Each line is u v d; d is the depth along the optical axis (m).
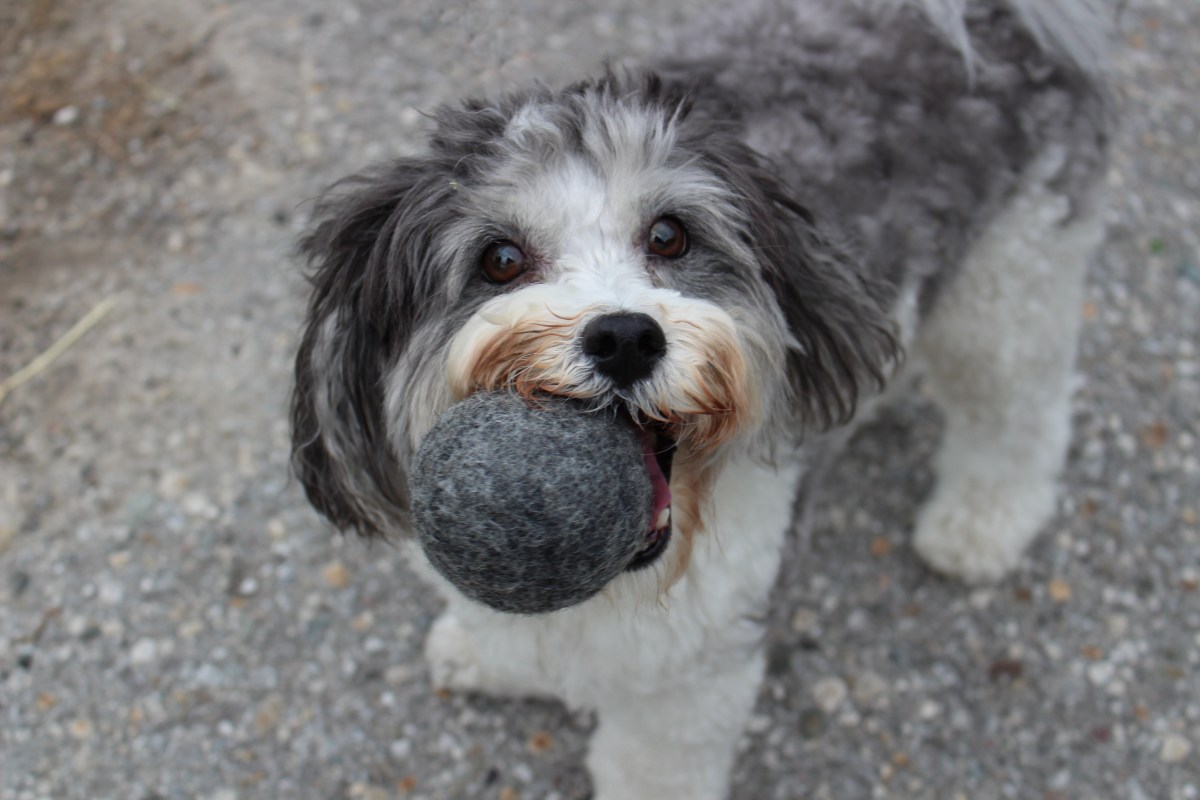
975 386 0.73
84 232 0.91
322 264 0.56
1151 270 0.92
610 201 0.51
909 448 0.83
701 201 0.52
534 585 0.47
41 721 0.71
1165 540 0.79
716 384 0.50
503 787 0.70
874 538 0.79
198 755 0.71
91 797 0.69
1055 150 0.67
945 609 0.76
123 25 1.05
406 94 1.01
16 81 1.00
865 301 0.58
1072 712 0.73
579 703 0.63
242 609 0.75
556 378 0.48
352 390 0.56
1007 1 0.67
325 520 0.67
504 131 0.52
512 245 0.52
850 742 0.72
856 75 0.64
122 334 0.85
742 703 0.62
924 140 0.64
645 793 0.65
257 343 0.85
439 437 0.48
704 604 0.57
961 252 0.66
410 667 0.74
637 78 0.57
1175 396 0.85
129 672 0.73
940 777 0.71
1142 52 1.09
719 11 0.69
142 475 0.79
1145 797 0.70
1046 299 0.70
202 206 0.93
